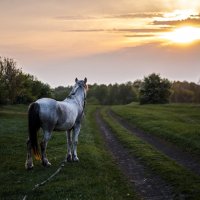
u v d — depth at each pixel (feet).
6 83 196.95
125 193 39.78
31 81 250.37
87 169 49.03
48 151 65.21
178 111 192.44
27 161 48.55
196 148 68.23
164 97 347.97
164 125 109.50
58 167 49.34
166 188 42.04
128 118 153.79
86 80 57.98
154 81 346.33
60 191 38.17
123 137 91.20
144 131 107.24
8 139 80.64
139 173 50.26
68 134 54.34
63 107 49.65
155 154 64.28
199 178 45.32
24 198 35.58
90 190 38.42
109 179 44.93
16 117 150.61
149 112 184.65
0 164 53.26
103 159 59.06
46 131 47.57
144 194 40.11
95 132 105.60
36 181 42.39
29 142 48.16
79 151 63.46
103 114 201.46
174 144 77.82
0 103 198.29
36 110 46.39
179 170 50.01
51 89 270.67
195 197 37.14
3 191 38.81
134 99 617.62
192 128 98.63
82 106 56.08
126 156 64.44
